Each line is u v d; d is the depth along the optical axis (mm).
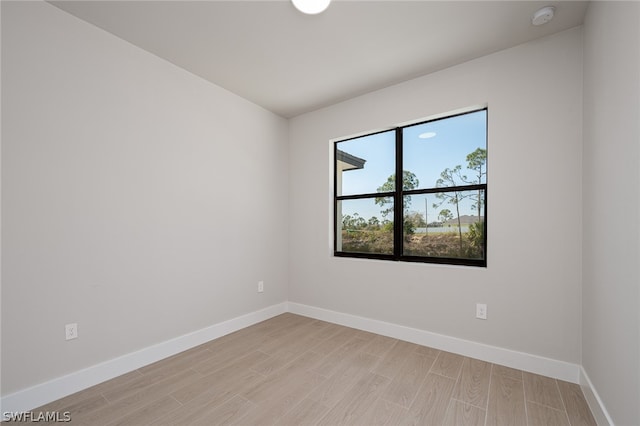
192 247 2559
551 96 2043
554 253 2021
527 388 1875
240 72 2566
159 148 2326
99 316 1962
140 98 2205
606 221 1455
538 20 1850
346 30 2002
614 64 1363
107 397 1786
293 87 2850
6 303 1598
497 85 2252
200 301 2615
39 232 1715
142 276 2203
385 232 2980
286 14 1845
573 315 1950
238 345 2568
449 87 2479
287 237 3639
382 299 2840
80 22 1894
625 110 1237
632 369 1165
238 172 3006
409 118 2699
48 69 1757
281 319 3305
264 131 3330
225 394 1820
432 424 1550
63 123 1815
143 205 2217
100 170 1981
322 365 2195
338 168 3340
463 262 2498
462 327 2379
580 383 1880
